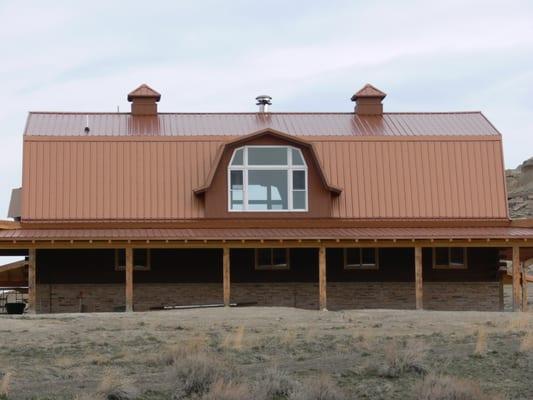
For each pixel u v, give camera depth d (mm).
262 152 37188
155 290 37031
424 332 24219
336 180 38219
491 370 18812
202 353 19672
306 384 16688
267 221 36844
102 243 33812
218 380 16609
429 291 38094
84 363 19766
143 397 16531
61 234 34344
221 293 37250
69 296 36656
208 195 36844
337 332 24297
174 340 22875
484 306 38188
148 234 34688
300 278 37594
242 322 26812
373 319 27828
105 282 36844
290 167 37156
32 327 25500
